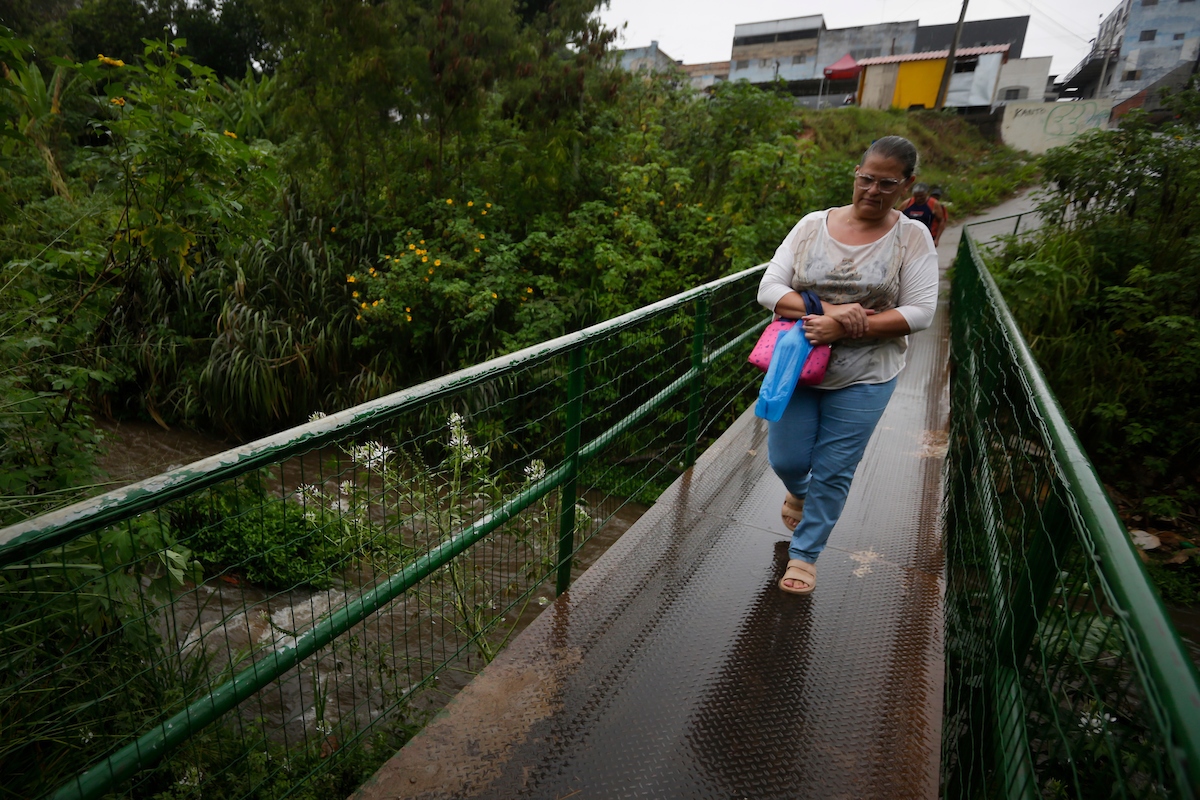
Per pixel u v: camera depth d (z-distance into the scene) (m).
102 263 4.74
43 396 3.46
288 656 1.71
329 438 1.62
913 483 3.94
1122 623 0.90
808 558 2.79
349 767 3.16
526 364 2.27
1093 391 8.48
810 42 40.72
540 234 9.91
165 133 4.25
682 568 3.00
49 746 2.07
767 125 11.92
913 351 7.28
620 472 7.02
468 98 10.30
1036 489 1.71
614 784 1.91
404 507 3.05
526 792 1.87
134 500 1.25
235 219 4.68
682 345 9.02
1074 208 10.60
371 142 10.68
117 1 21.09
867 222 2.46
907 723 2.17
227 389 9.00
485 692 2.25
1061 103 28.14
